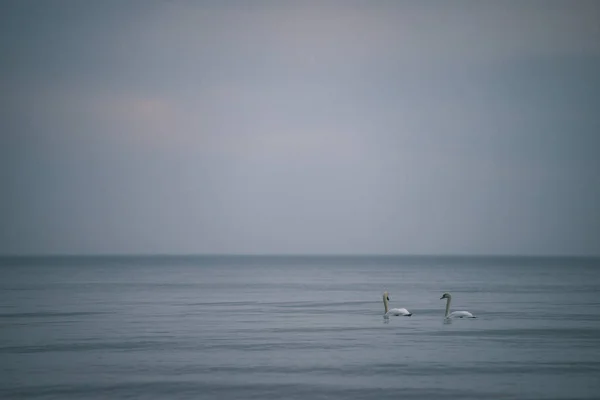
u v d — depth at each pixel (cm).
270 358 5538
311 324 7688
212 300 11394
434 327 7319
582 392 4450
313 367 5184
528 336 6600
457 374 4934
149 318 8381
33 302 10850
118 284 16600
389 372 5006
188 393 4462
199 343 6306
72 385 4669
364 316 8544
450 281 18488
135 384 4691
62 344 6269
